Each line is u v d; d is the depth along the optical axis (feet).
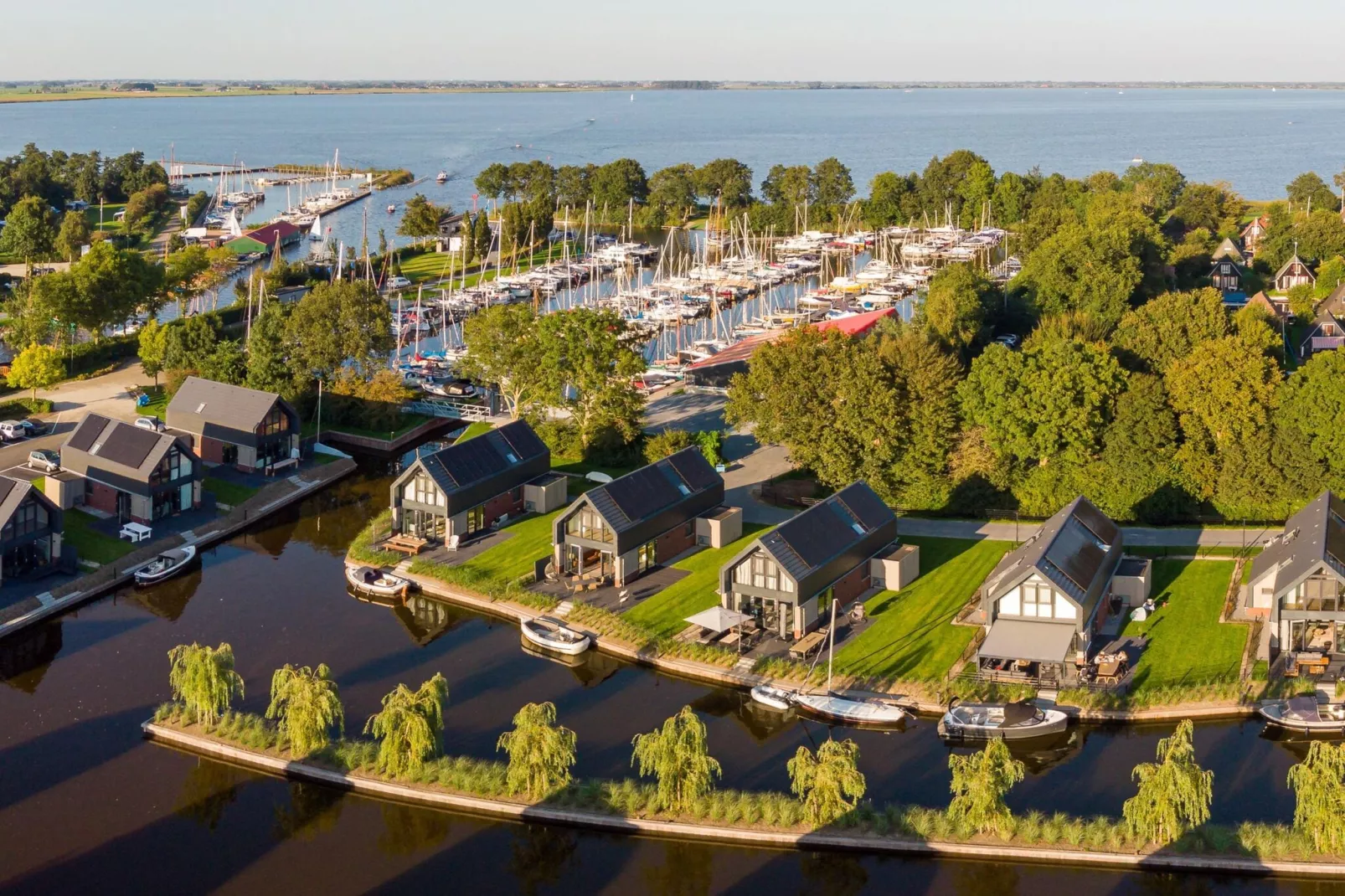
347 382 458.50
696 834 215.51
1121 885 202.80
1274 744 240.73
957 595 303.89
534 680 274.16
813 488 373.81
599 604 304.91
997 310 557.74
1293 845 203.82
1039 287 559.79
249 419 400.88
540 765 222.07
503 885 204.54
